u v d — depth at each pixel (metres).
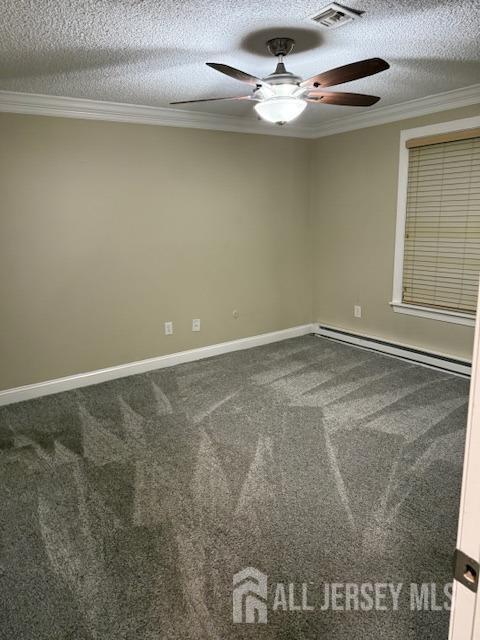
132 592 1.74
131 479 2.45
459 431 2.89
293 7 1.93
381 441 2.79
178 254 4.12
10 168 3.23
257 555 1.91
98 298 3.76
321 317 5.10
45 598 1.72
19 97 3.14
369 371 3.98
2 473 2.53
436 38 2.31
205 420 3.11
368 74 2.11
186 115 3.85
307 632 1.58
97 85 3.01
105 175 3.62
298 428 2.97
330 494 2.29
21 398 3.52
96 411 3.29
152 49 2.38
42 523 2.12
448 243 3.78
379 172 4.19
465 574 0.63
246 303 4.66
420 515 2.13
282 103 2.29
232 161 4.27
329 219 4.78
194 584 1.77
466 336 3.78
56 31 2.13
